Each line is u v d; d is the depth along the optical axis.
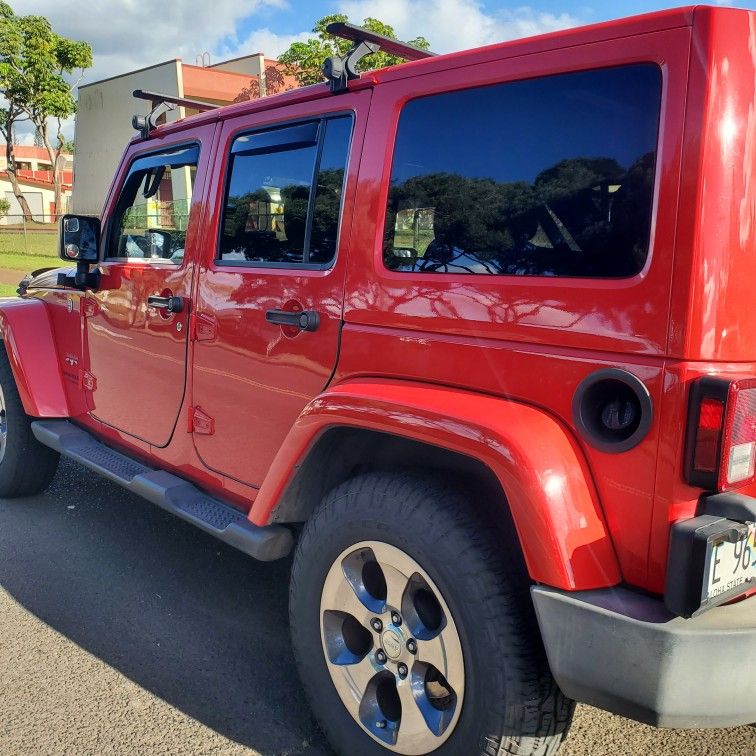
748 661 1.76
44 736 2.60
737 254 1.77
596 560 1.88
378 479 2.28
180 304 3.22
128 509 4.67
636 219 1.85
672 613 1.79
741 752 2.57
